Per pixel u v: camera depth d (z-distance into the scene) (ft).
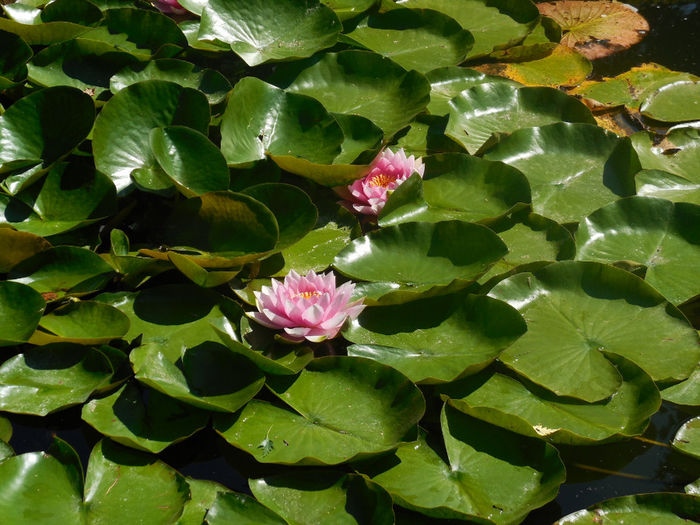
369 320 6.83
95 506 5.23
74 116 7.97
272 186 7.46
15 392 5.85
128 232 7.57
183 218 7.36
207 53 9.91
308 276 6.68
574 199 8.48
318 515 5.27
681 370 6.51
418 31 10.97
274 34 9.82
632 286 7.14
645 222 8.00
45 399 5.82
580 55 11.23
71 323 6.38
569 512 5.75
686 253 7.79
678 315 6.94
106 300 6.70
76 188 7.52
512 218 8.00
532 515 5.72
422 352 6.55
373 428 5.84
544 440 5.83
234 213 7.19
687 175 9.08
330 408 6.00
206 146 7.62
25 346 6.54
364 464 5.75
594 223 7.97
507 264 7.54
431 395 6.47
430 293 6.76
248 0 9.80
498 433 6.02
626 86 10.64
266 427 5.84
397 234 7.46
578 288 7.22
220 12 9.66
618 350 6.68
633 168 8.66
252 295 6.90
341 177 7.86
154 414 5.86
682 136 9.57
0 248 6.64
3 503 5.14
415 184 7.93
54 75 8.98
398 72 9.56
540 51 11.20
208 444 6.03
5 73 8.96
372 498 5.31
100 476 5.41
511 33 11.42
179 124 8.16
